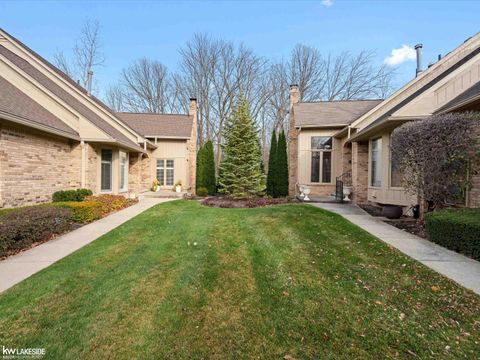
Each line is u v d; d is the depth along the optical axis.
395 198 8.94
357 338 2.48
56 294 3.31
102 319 2.79
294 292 3.34
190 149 18.33
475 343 2.39
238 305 3.06
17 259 4.60
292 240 5.58
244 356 2.29
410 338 2.46
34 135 8.30
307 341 2.45
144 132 16.98
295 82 26.97
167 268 4.12
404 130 6.52
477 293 3.21
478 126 5.55
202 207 10.25
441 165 5.90
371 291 3.34
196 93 27.31
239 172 12.88
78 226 7.05
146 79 28.45
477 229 4.30
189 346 2.41
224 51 26.88
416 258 4.39
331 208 9.79
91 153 10.81
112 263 4.36
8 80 9.84
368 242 5.30
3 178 7.16
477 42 10.66
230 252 4.87
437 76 10.22
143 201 12.67
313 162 14.39
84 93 14.10
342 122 13.63
